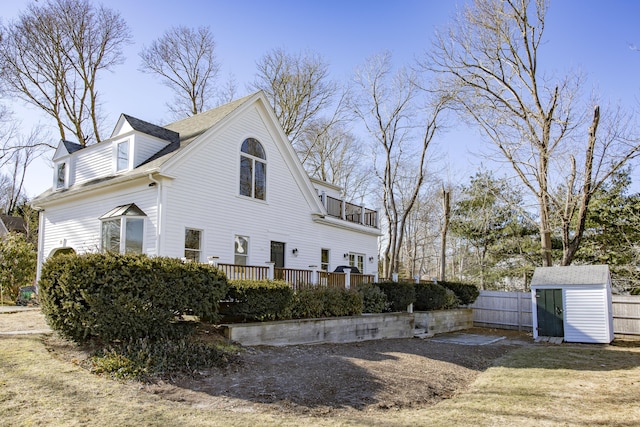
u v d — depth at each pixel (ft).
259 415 18.30
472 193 92.32
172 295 25.75
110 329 23.52
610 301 54.80
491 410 22.18
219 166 48.42
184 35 96.22
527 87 71.26
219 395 20.26
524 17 69.41
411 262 139.74
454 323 61.87
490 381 30.04
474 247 106.52
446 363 34.96
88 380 20.01
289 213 58.03
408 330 51.13
